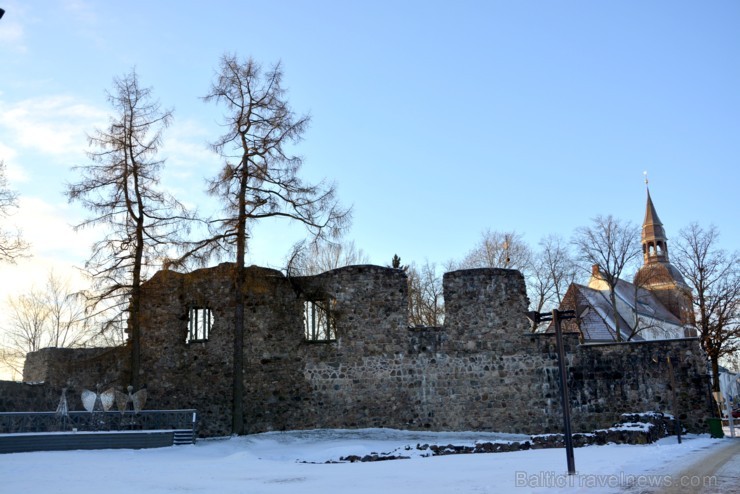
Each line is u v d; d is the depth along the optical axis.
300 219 30.89
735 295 45.72
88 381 31.84
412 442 27.08
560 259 54.38
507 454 20.33
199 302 32.47
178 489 14.24
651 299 70.06
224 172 30.44
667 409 28.92
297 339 31.52
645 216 79.81
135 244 30.59
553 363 30.03
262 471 17.73
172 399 31.69
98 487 14.61
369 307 31.47
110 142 30.64
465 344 30.69
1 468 17.53
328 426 30.58
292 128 31.22
